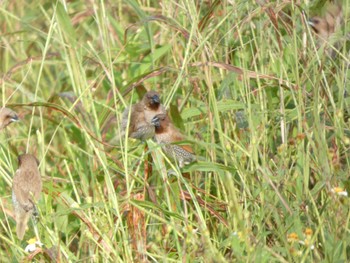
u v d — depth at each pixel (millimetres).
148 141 11320
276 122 12383
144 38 15039
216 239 11203
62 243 11219
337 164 10805
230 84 12984
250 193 11195
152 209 11570
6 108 13148
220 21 12914
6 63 16734
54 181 12953
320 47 12867
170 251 11039
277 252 10234
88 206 10922
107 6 16547
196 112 12547
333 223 10211
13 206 12016
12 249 11312
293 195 11148
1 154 12883
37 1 17906
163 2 14500
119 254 10820
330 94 11703
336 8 13594
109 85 14742
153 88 14438
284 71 12266
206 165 11398
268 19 13047
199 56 13188
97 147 11969
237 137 12250
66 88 16156
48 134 14805
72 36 13859
